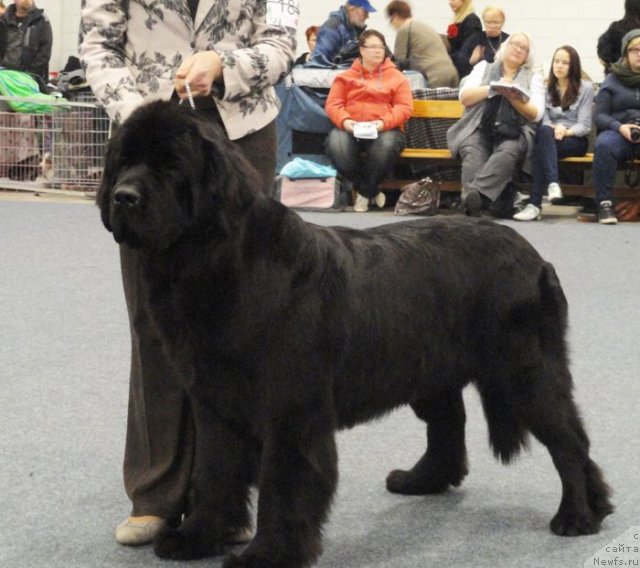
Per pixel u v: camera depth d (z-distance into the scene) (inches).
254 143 131.3
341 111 432.8
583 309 263.9
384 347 124.4
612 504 138.9
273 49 128.9
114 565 123.0
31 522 134.7
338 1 617.0
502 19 497.4
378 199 453.7
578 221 422.0
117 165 110.1
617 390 196.7
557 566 123.3
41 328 238.1
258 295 112.2
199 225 109.1
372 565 123.3
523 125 407.2
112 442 166.1
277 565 114.3
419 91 450.0
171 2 127.9
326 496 116.0
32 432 169.6
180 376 117.5
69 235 373.1
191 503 131.7
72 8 665.6
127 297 130.2
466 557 126.0
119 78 126.2
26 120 478.3
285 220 115.6
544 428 135.5
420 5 601.0
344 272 120.3
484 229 136.5
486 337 134.3
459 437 148.5
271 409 114.2
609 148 403.2
